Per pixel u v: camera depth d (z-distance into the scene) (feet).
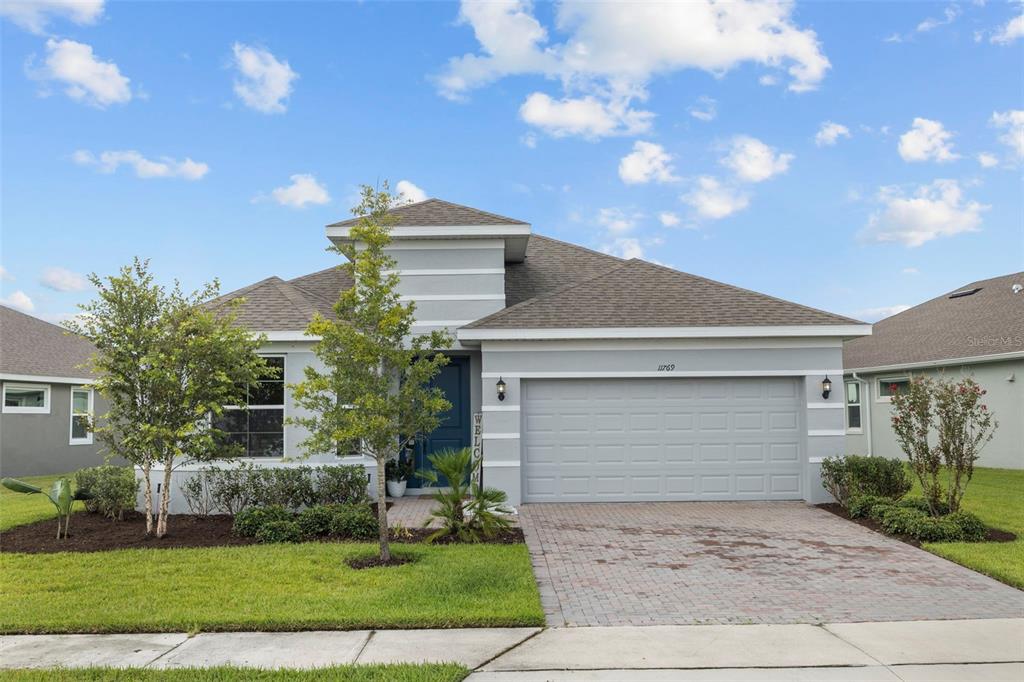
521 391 46.16
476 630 21.98
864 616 23.43
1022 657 19.58
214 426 43.88
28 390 71.72
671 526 38.29
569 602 25.03
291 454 43.98
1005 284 81.66
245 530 35.47
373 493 45.83
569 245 66.23
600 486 45.91
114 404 36.47
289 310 45.68
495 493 35.40
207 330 36.11
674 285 49.88
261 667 18.71
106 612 23.26
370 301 29.96
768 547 33.42
